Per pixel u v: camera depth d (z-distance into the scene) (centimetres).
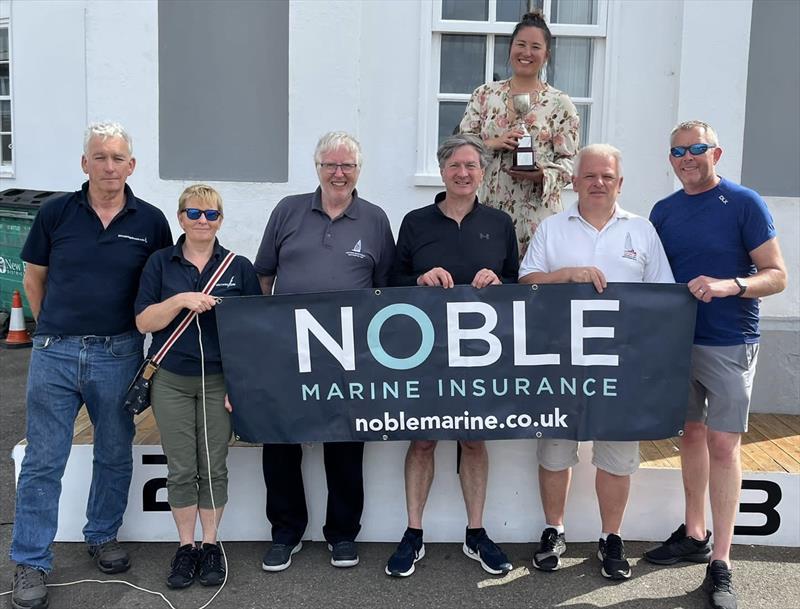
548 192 379
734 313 320
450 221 341
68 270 318
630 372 331
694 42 500
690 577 346
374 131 534
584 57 536
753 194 320
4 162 1001
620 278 331
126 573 347
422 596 331
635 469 342
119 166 313
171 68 530
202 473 339
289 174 530
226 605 322
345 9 514
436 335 335
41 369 320
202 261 331
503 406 337
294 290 339
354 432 340
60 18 875
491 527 380
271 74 532
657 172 528
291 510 361
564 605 323
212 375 332
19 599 313
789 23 504
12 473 459
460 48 537
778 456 401
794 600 328
